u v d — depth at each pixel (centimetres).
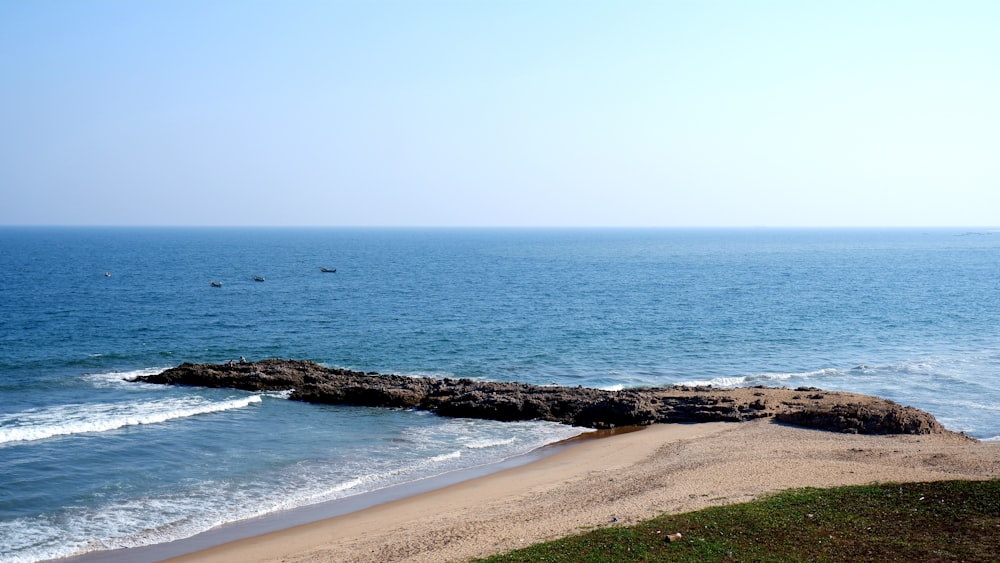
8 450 4150
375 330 8825
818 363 7294
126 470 3878
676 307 11181
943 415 5259
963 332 9100
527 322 9569
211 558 2816
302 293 12706
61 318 9281
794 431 4569
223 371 5909
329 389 5469
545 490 3550
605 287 14225
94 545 2969
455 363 7088
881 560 2355
